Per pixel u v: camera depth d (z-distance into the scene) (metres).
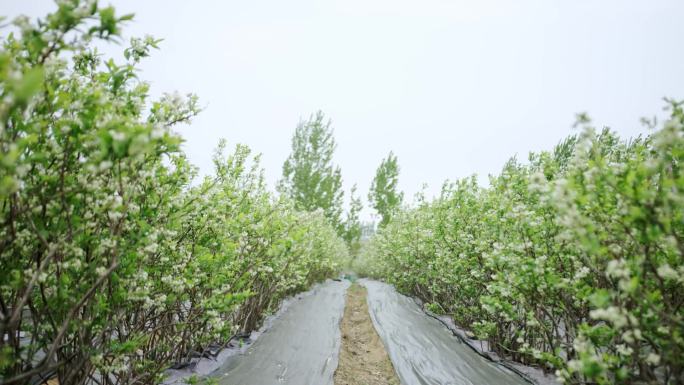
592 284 4.14
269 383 5.66
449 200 8.47
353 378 6.47
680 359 2.94
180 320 5.15
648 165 2.47
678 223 2.96
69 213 2.87
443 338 8.72
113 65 2.83
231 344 7.01
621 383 3.29
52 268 2.97
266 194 7.37
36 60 2.45
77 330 3.13
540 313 5.45
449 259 7.86
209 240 4.70
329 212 32.19
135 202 3.36
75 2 2.18
